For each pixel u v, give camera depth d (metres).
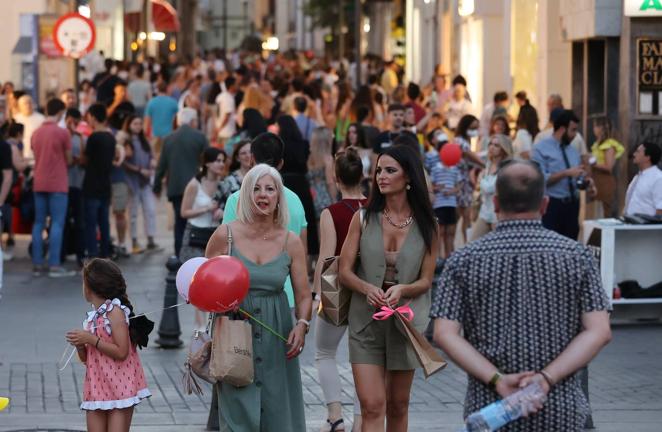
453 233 44.34
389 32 144.50
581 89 56.59
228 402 19.09
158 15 153.12
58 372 28.91
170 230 55.06
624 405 26.22
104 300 19.81
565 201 38.38
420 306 20.30
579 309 14.02
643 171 35.59
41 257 44.50
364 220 20.33
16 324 34.97
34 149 43.75
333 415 22.97
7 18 85.94
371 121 52.59
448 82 91.00
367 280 20.20
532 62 64.44
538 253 14.02
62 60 69.19
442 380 28.59
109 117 51.22
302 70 109.50
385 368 20.27
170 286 32.12
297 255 19.52
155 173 47.31
